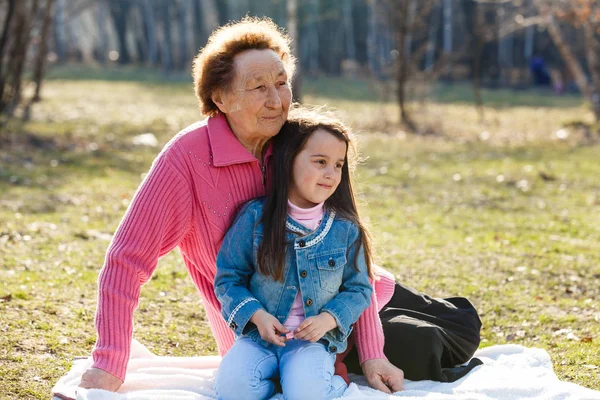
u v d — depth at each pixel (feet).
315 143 16.99
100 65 196.65
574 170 63.62
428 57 172.35
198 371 18.71
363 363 18.06
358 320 18.16
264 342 17.10
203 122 18.20
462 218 46.01
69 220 41.39
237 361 16.67
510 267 34.86
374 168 63.77
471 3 177.68
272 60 17.20
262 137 17.70
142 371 18.57
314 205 17.49
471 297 30.35
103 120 86.74
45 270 31.45
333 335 17.07
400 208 48.57
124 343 16.85
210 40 18.07
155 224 17.16
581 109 118.83
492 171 62.95
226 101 17.34
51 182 51.57
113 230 40.01
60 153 63.10
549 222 45.11
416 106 112.06
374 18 169.68
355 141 18.04
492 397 17.17
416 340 18.33
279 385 17.62
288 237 16.98
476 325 19.99
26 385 20.03
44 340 23.30
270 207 17.07
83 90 128.98
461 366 19.35
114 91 130.72
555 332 26.18
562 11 93.45
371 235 18.17
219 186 17.71
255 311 16.56
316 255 17.03
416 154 72.43
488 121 103.30
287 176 17.11
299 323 17.11
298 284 17.03
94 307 27.07
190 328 25.82
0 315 24.98
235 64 17.15
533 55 191.31
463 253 37.40
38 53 98.27
